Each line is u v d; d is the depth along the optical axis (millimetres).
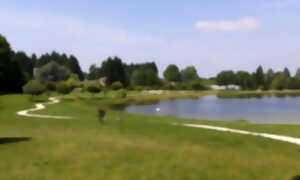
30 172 9109
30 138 14891
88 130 18547
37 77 102812
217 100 77875
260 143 14805
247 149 13242
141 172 9172
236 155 11820
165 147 12914
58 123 22609
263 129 19500
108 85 110125
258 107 52594
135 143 13688
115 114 32125
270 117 36719
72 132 17453
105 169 9445
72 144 13195
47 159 10555
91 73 157500
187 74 182625
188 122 24266
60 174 8945
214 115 39844
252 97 92312
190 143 14234
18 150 11992
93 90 75250
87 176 8773
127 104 64375
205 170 9523
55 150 11977
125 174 8969
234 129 19844
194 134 17281
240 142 14961
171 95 95812
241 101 71688
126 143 13602
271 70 189625
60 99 63656
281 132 18156
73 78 109812
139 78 126188
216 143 14516
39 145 12992
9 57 76938
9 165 9844
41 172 9125
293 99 78438
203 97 97188
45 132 17406
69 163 10109
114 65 116500
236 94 110062
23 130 18328
